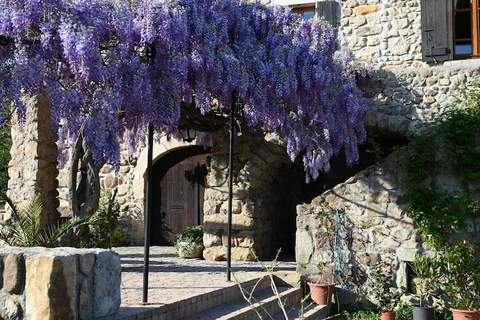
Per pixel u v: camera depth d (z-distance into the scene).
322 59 7.79
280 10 7.75
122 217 11.43
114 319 4.50
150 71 6.02
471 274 7.32
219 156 9.70
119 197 11.45
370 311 7.73
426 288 7.45
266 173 9.70
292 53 7.44
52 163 8.81
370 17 10.02
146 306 5.33
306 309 7.45
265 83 7.18
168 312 5.45
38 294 4.00
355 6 10.12
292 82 7.30
